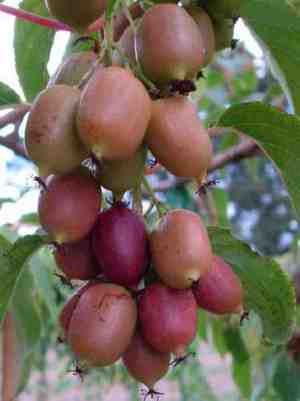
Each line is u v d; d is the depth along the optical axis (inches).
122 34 8.0
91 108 6.2
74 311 7.1
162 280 7.2
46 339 22.4
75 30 7.6
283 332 8.6
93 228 7.4
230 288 7.6
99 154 6.3
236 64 21.3
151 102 6.7
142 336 7.4
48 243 7.9
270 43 8.7
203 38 8.2
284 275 8.4
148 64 6.9
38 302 16.1
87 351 6.9
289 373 15.3
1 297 8.3
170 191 18.4
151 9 7.1
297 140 7.9
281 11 8.3
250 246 8.3
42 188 7.1
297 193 8.3
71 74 7.5
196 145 6.7
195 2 8.4
